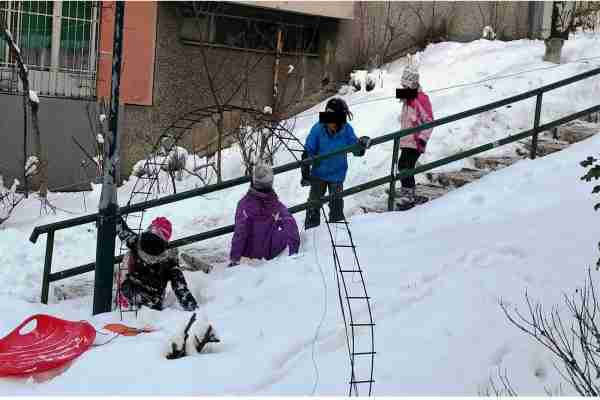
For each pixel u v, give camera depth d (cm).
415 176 992
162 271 621
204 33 1324
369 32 1466
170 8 1290
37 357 500
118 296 640
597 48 1302
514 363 473
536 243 630
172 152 1143
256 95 1382
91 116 1232
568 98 1112
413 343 500
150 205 693
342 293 583
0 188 1143
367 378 466
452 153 1030
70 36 1254
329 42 1436
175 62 1301
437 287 568
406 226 746
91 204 1102
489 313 526
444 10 1516
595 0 1520
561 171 816
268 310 572
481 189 811
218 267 751
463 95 1175
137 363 498
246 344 520
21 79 1127
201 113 1312
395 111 1226
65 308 663
